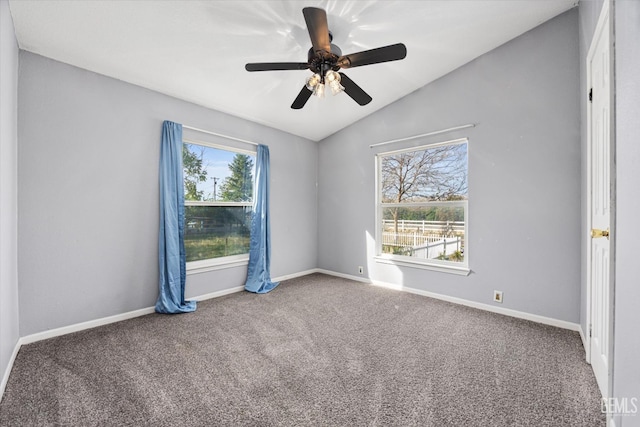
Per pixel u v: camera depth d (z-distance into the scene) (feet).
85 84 7.67
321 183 14.64
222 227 11.09
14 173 6.33
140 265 8.71
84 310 7.66
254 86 9.38
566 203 7.73
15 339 6.31
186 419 4.39
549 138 7.98
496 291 8.98
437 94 10.32
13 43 6.05
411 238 11.46
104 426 4.24
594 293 5.73
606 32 4.84
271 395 4.97
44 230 7.03
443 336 7.30
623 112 3.47
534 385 5.25
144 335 7.34
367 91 10.78
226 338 7.20
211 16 6.37
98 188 7.88
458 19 7.57
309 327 7.89
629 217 3.32
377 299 10.34
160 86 8.84
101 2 5.72
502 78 8.81
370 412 4.55
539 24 8.08
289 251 13.46
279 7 6.33
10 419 4.36
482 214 9.25
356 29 7.56
